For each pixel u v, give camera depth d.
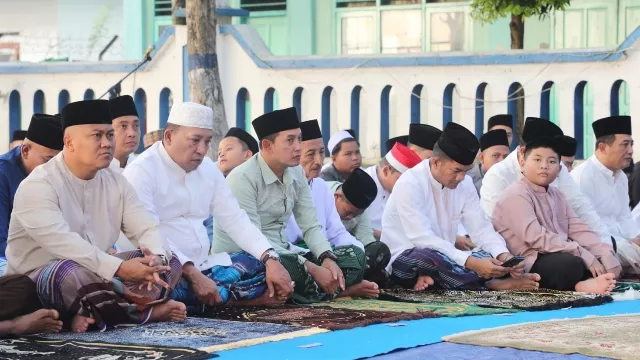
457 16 14.40
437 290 7.54
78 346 4.99
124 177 5.95
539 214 7.95
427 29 14.55
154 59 12.15
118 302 5.59
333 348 5.05
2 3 17.77
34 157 6.29
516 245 7.90
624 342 5.21
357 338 5.35
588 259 7.69
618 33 13.55
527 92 10.77
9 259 5.76
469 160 7.56
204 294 6.18
